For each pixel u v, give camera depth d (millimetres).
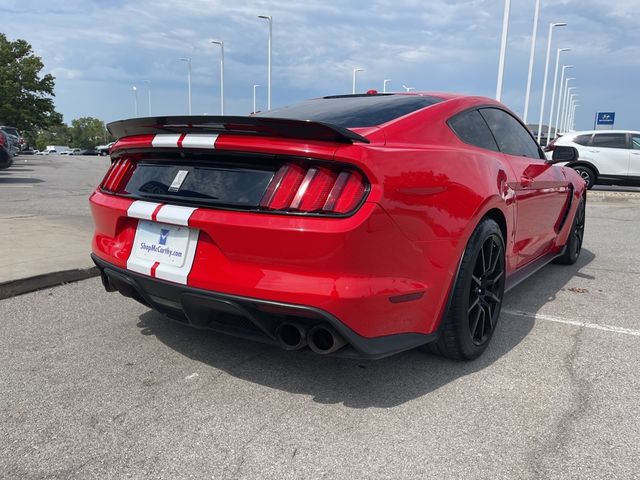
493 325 3254
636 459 2166
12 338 3318
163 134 2711
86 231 6324
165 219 2604
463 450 2221
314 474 2059
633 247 6734
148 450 2201
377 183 2283
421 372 2949
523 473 2072
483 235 2979
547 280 4992
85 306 3922
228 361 3051
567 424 2424
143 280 2740
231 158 2508
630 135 13969
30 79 53062
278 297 2299
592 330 3633
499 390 2748
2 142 12945
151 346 3236
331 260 2244
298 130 2258
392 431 2357
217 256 2480
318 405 2576
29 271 4367
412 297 2531
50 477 2025
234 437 2303
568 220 5035
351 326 2307
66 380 2789
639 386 2803
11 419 2412
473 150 3150
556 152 4641
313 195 2273
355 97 3701
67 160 34562
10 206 8977
